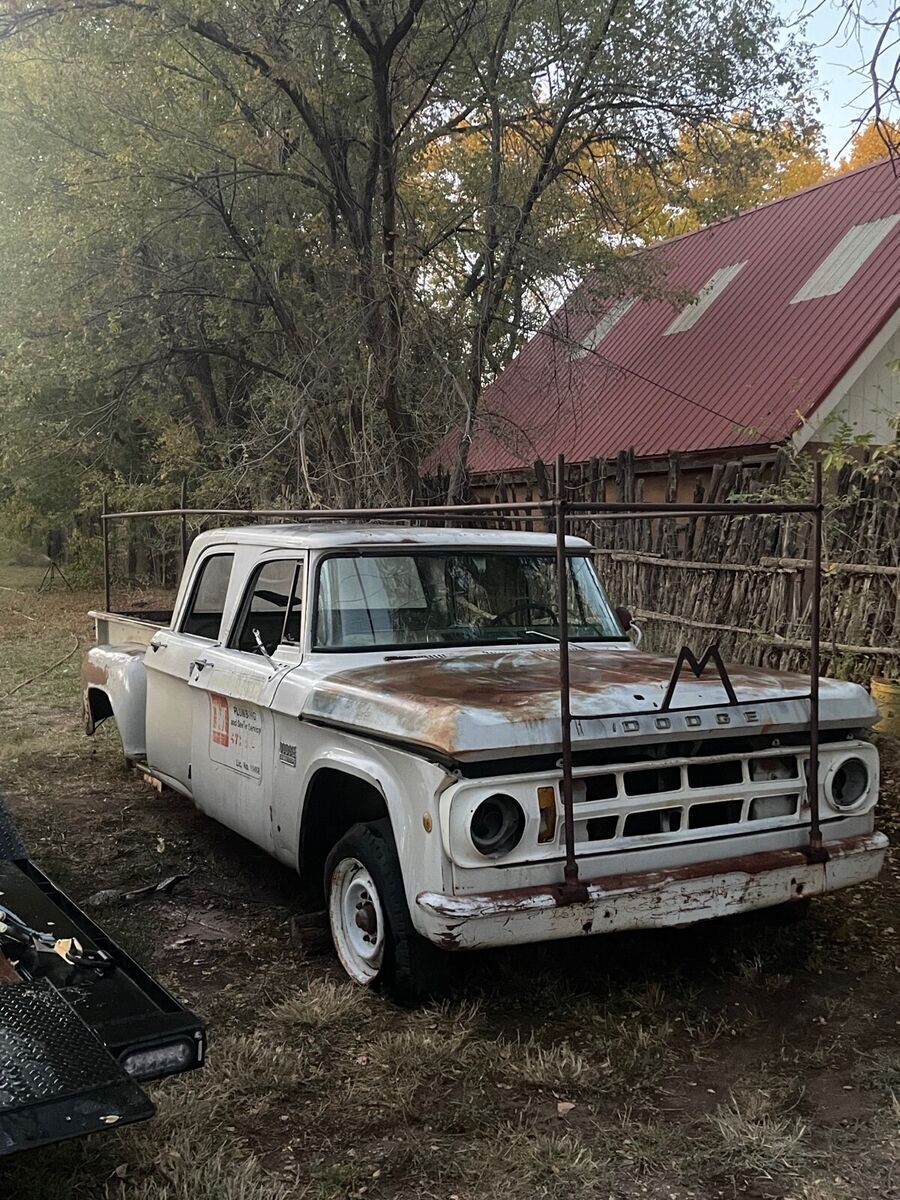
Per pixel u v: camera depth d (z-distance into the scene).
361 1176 3.00
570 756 3.56
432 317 12.83
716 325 15.62
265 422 13.81
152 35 12.17
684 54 13.52
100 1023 2.71
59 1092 2.34
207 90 13.48
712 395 14.08
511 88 13.89
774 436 12.31
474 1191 2.94
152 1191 2.89
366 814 4.54
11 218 15.27
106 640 7.80
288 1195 2.91
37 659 13.68
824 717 4.16
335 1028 3.85
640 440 14.34
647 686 4.02
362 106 13.51
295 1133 3.23
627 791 3.84
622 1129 3.21
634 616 10.10
